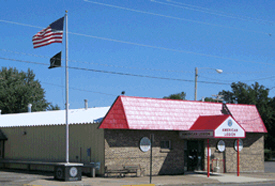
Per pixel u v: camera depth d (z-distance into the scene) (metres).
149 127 25.50
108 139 24.11
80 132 25.61
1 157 31.73
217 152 30.09
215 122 26.05
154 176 25.62
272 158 60.91
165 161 26.77
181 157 27.69
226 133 25.84
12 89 64.19
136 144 25.38
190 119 28.00
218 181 23.75
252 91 63.53
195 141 29.25
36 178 22.30
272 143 62.16
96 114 28.20
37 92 68.81
